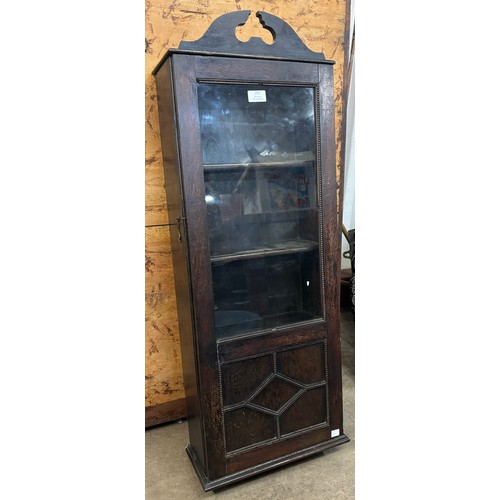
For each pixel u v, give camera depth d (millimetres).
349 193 1555
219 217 1283
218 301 1302
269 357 1279
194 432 1338
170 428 1575
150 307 1554
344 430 1506
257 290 1363
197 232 1149
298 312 1424
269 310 1393
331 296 1345
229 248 1314
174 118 1109
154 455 1430
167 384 1606
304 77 1227
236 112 1252
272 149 1326
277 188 1364
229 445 1267
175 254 1304
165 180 1326
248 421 1281
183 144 1108
